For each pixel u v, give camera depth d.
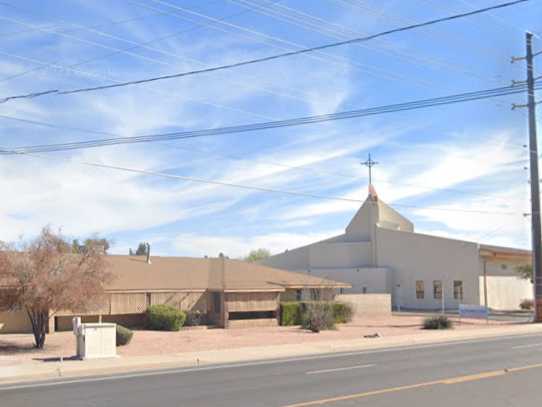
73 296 25.06
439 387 14.58
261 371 18.42
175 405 12.79
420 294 58.38
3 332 32.44
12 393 14.98
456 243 56.56
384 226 62.41
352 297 47.84
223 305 38.00
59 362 20.70
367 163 64.00
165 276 39.19
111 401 13.45
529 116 41.56
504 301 59.50
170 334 32.59
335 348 25.77
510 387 14.46
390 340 28.67
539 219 41.88
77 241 28.22
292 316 40.47
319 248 63.53
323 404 12.61
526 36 39.47
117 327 26.81
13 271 24.72
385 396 13.45
